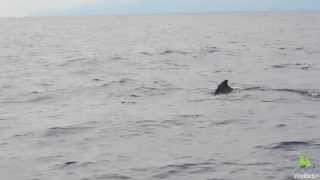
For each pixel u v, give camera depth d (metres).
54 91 35.47
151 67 50.84
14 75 45.97
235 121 23.61
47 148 19.30
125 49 74.88
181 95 32.59
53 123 24.30
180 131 21.64
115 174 15.58
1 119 25.77
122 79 40.81
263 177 14.62
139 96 32.53
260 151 17.66
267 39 89.81
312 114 24.83
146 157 17.45
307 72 43.75
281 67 48.50
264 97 30.75
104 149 18.83
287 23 154.88
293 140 19.14
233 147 18.44
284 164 15.84
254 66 50.06
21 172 16.17
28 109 28.80
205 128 22.12
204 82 38.81
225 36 100.62
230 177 14.84
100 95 33.34
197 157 17.19
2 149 19.30
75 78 42.69
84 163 16.92
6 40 99.06
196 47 76.12
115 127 22.92
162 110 27.11
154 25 160.25
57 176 15.58
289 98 30.17
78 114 26.67
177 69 48.69
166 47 77.19
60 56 64.94
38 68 51.66
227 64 52.88
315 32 105.56
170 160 16.94
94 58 61.22
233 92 33.12
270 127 21.98
